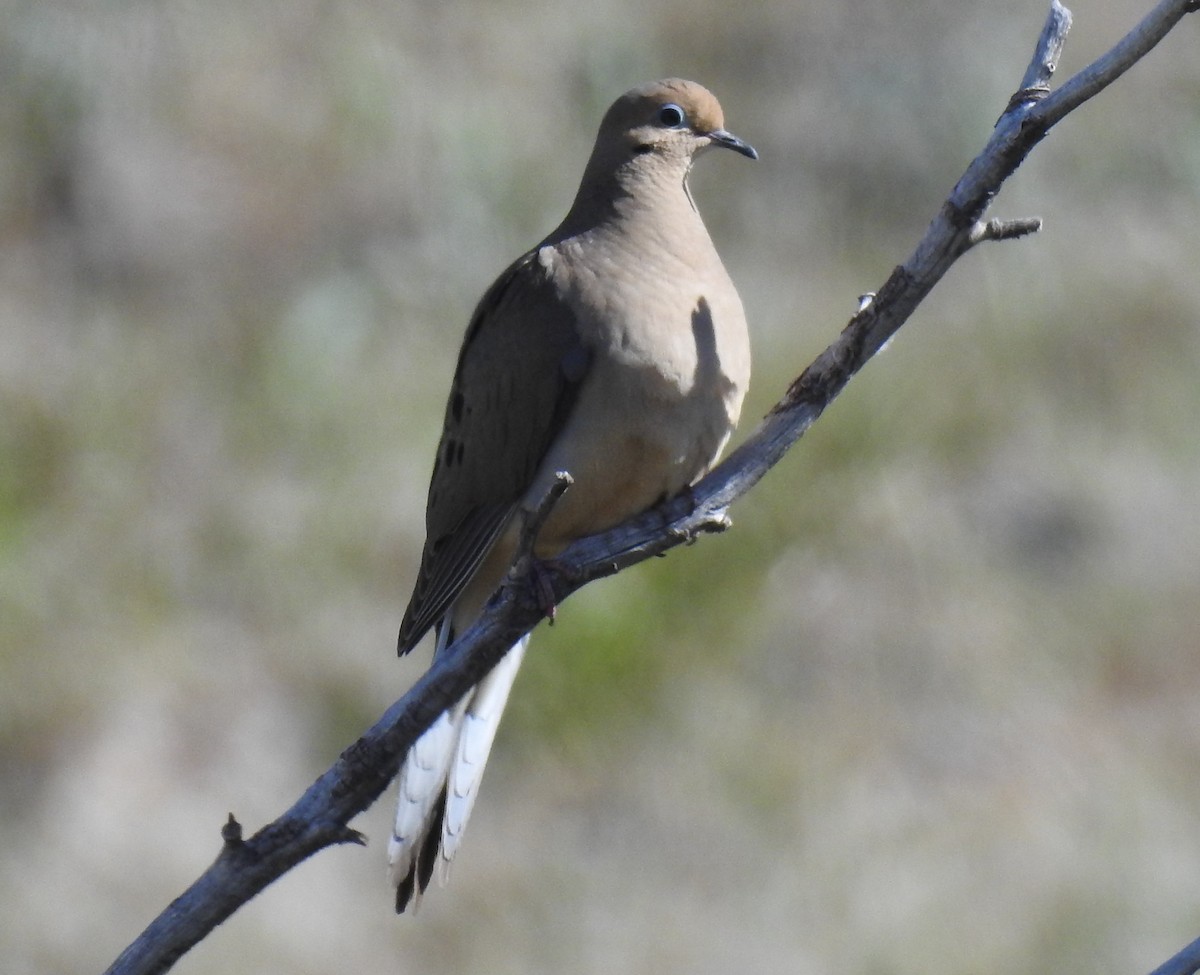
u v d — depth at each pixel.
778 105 24.48
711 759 16.98
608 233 9.34
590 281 9.12
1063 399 20.77
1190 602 18.69
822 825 16.62
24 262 22.83
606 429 8.99
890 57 24.59
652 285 9.08
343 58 24.81
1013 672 17.89
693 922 15.82
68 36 24.09
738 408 9.25
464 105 24.44
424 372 21.33
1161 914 15.99
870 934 15.77
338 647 18.09
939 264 7.51
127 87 24.19
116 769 16.66
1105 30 25.33
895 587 18.45
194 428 20.59
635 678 17.28
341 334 21.72
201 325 22.03
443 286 22.75
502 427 9.30
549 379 9.09
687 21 25.73
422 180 23.75
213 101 24.39
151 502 19.66
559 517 9.35
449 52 25.41
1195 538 19.30
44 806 16.34
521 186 23.91
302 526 19.30
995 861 16.38
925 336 21.22
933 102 24.19
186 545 19.16
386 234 23.19
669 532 7.79
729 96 24.73
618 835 16.50
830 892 16.08
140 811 16.39
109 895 15.75
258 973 15.19
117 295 22.55
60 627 18.02
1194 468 20.12
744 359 9.23
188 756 16.95
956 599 18.42
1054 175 23.94
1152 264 22.50
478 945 15.70
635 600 17.59
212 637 18.20
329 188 23.69
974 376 20.59
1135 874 16.30
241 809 16.62
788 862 16.34
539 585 7.51
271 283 22.59
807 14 25.38
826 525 18.70
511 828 16.53
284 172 23.83
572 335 9.05
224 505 19.59
